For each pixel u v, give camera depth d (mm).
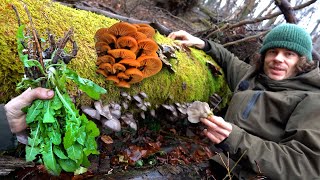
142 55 795
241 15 2441
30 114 514
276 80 950
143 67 833
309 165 719
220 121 743
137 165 918
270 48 963
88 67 775
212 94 1231
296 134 764
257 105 892
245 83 1033
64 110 534
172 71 982
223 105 1332
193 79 1090
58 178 717
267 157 743
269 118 876
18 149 705
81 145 538
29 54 515
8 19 686
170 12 2291
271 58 964
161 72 967
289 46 913
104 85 806
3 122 507
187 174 922
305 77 901
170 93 1019
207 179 925
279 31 942
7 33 664
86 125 555
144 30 852
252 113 884
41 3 797
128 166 899
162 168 911
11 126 529
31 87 531
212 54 1251
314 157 717
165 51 973
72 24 824
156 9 2230
